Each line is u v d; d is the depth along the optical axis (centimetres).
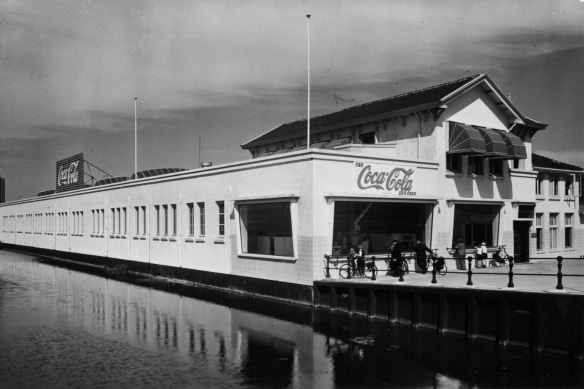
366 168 2322
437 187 2639
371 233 2355
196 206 2989
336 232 2238
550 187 3872
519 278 2030
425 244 2408
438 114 2647
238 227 2597
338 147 2748
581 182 4238
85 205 4644
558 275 1493
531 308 1475
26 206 6488
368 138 3039
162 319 1959
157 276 3384
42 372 1309
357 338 1631
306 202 2169
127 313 2091
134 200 3722
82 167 4906
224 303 2303
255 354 1463
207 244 2866
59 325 1864
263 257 2412
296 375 1277
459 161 2778
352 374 1286
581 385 1204
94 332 1750
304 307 2144
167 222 3300
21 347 1553
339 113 3678
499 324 1541
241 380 1242
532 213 3198
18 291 2752
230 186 2675
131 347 1547
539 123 3158
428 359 1405
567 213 4003
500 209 2934
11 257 5447
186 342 1603
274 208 2372
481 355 1435
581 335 1377
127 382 1230
